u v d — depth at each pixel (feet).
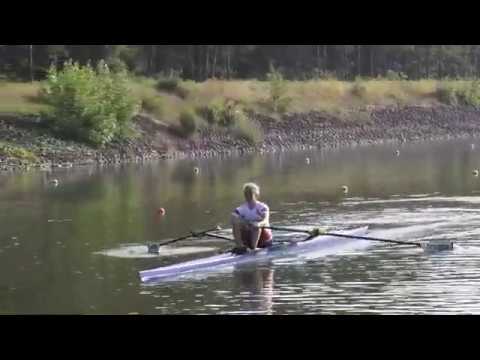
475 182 115.96
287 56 280.51
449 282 59.93
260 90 204.74
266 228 69.82
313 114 203.82
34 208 96.37
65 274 64.23
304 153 171.12
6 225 85.25
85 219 88.48
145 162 151.94
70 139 153.58
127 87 164.96
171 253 71.46
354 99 221.05
